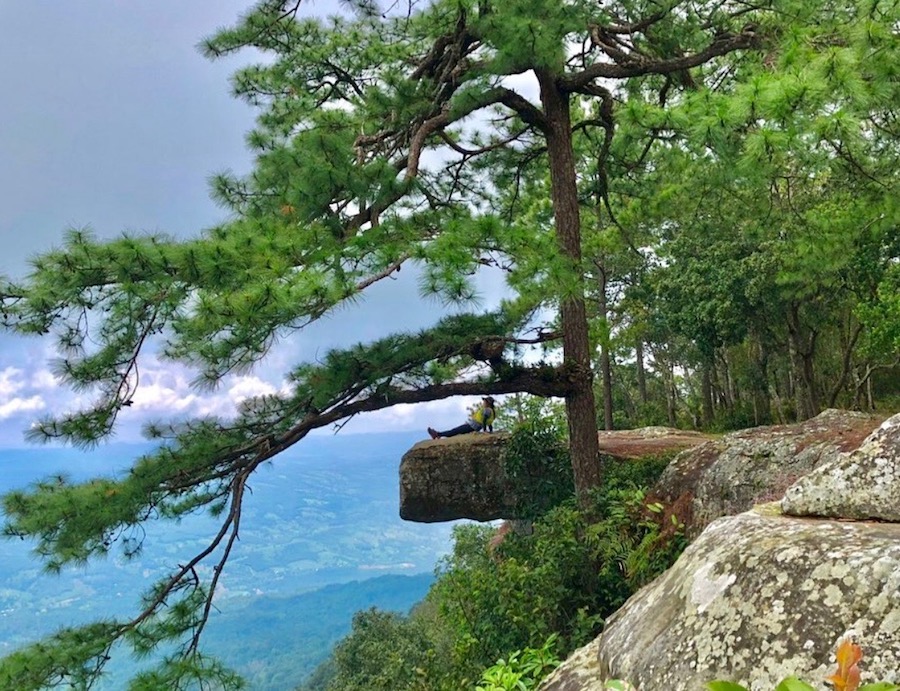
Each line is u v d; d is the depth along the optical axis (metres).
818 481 3.02
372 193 10.87
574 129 14.12
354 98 13.47
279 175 10.69
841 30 8.98
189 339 8.38
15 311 8.03
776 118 7.57
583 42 12.91
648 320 31.11
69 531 8.71
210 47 13.25
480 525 21.61
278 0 12.91
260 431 10.49
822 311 24.36
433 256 8.16
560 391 12.09
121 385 9.03
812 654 2.16
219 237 8.92
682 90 13.23
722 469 9.10
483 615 8.88
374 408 10.90
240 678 8.77
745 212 14.31
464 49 12.30
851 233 12.01
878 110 9.07
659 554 8.50
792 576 2.40
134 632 9.16
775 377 30.86
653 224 17.75
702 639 2.47
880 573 2.22
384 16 12.95
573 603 8.47
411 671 11.45
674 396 41.72
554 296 9.47
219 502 10.35
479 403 16.27
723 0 11.96
